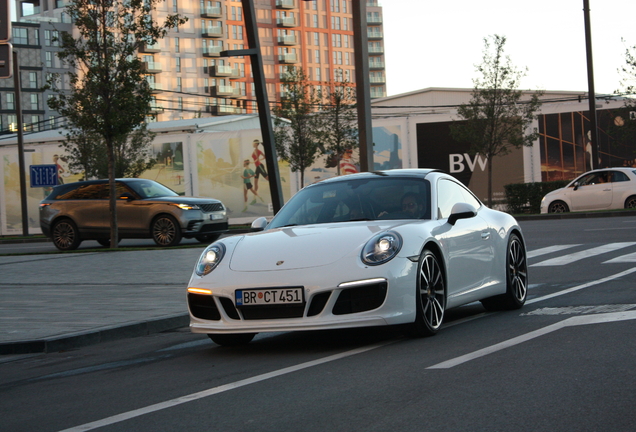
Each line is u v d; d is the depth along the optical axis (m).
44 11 102.75
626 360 4.38
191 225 18.11
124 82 17.78
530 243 14.22
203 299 5.54
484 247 6.59
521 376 4.15
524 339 5.23
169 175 35.31
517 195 29.23
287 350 5.58
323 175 33.44
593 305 6.70
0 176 37.44
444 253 5.91
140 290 9.75
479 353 4.85
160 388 4.56
